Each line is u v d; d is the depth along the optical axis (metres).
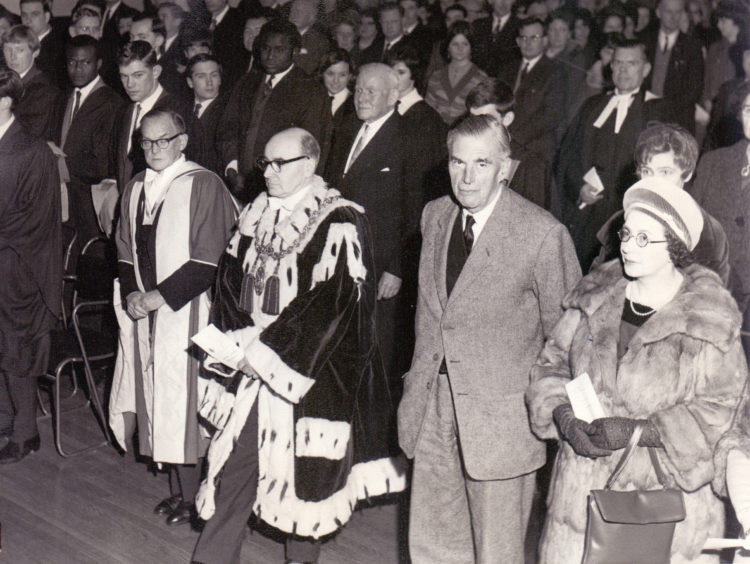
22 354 4.27
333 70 4.96
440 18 6.30
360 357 3.15
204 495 3.16
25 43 5.71
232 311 3.23
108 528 3.71
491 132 2.56
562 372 2.44
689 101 5.53
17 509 3.86
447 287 2.73
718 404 2.16
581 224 4.55
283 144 3.06
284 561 3.45
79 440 4.57
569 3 5.66
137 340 3.76
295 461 3.09
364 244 3.13
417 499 2.90
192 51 5.56
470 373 2.67
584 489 2.29
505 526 2.73
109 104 5.49
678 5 5.69
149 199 3.66
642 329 2.21
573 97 5.52
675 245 2.18
